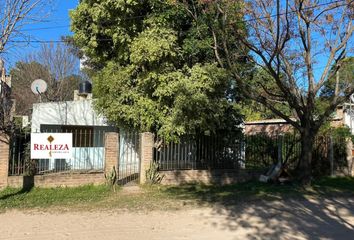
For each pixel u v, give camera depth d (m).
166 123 17.27
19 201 12.54
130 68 18.25
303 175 17.47
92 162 21.25
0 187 14.18
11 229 9.38
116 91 18.56
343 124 27.94
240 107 19.86
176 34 17.81
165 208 12.20
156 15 17.77
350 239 9.05
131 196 14.15
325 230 9.90
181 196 14.44
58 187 14.97
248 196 14.73
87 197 13.60
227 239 8.80
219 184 18.20
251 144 20.64
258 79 19.95
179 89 16.72
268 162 20.72
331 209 12.73
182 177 17.88
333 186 17.83
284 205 13.17
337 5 16.56
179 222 10.41
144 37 17.36
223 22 16.73
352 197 15.17
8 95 20.55
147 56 17.06
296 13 16.78
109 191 14.87
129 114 18.08
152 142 17.09
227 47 18.45
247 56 18.45
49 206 12.09
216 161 19.28
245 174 19.23
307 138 17.55
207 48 17.88
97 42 19.78
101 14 18.47
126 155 19.75
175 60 17.72
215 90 17.50
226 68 18.19
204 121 17.03
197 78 17.09
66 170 16.41
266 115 39.56
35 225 9.80
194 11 17.64
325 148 21.98
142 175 16.88
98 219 10.58
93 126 21.59
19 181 14.43
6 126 14.99
